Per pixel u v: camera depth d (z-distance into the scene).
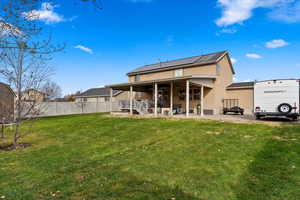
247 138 6.50
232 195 2.84
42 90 7.59
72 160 4.69
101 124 11.34
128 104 17.73
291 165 3.95
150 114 15.57
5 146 6.48
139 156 4.86
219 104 16.42
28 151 5.73
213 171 3.74
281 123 9.73
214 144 5.80
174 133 7.78
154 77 21.53
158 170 3.85
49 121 13.98
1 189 3.09
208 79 15.41
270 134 7.05
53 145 6.52
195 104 17.06
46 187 3.15
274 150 5.01
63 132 9.18
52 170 3.98
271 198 2.74
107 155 5.10
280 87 10.67
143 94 22.19
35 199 2.76
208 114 15.99
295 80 10.34
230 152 4.96
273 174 3.55
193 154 4.88
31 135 8.57
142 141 6.66
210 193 2.89
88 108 25.22
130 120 12.51
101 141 6.93
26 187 3.16
